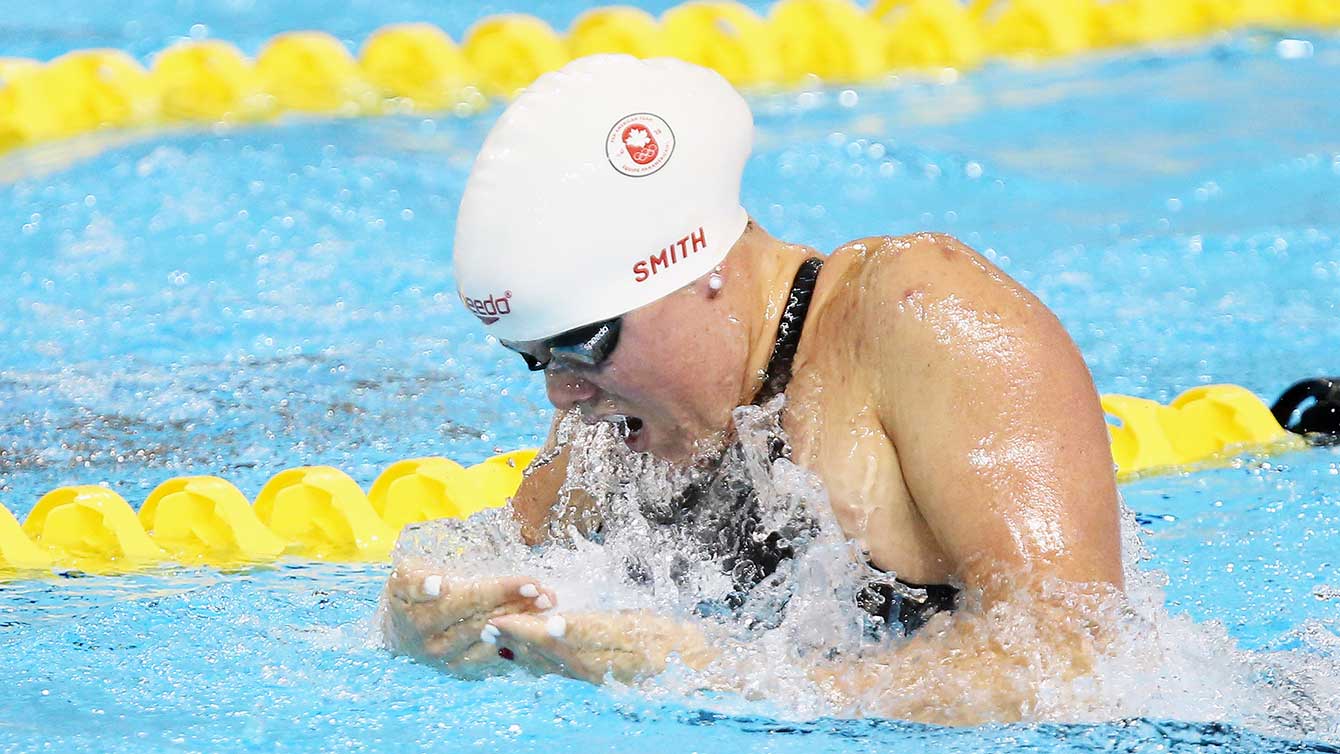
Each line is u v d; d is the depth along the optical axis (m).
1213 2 29.42
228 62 25.59
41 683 7.88
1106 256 18.16
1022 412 6.28
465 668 7.33
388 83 26.03
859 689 6.66
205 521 10.93
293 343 15.92
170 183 20.97
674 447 7.07
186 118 24.44
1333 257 17.75
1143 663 6.56
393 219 19.94
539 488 8.16
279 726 7.15
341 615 9.05
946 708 6.39
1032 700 6.31
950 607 6.79
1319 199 19.88
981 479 6.24
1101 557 6.29
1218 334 15.56
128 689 7.75
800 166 21.89
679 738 6.62
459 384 14.71
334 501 10.97
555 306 6.50
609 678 6.89
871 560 6.71
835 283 6.93
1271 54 27.39
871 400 6.65
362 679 7.68
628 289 6.52
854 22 27.31
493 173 6.62
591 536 7.93
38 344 15.87
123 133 23.66
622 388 6.70
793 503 6.79
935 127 23.92
